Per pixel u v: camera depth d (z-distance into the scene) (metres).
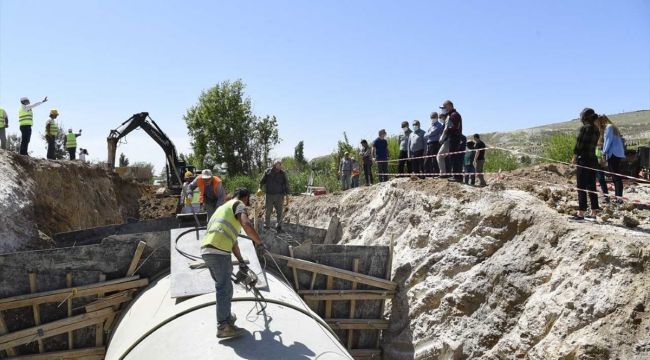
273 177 12.95
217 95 34.81
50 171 15.48
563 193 10.83
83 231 12.62
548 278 8.32
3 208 11.52
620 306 6.93
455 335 9.51
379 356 11.29
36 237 12.19
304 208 18.48
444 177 13.57
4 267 8.91
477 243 10.06
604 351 6.78
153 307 7.83
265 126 35.50
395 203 13.60
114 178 22.20
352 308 11.13
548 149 17.23
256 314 6.79
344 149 24.52
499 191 11.00
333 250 11.18
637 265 7.06
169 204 23.12
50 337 9.20
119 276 9.52
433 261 10.90
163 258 9.76
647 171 12.89
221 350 5.85
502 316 8.84
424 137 14.90
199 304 7.07
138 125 22.53
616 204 9.88
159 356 6.12
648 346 6.41
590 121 8.79
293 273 10.79
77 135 20.61
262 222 12.11
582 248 7.93
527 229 9.25
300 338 6.26
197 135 35.09
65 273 9.22
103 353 9.41
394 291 11.30
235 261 8.20
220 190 11.06
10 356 8.91
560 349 7.37
